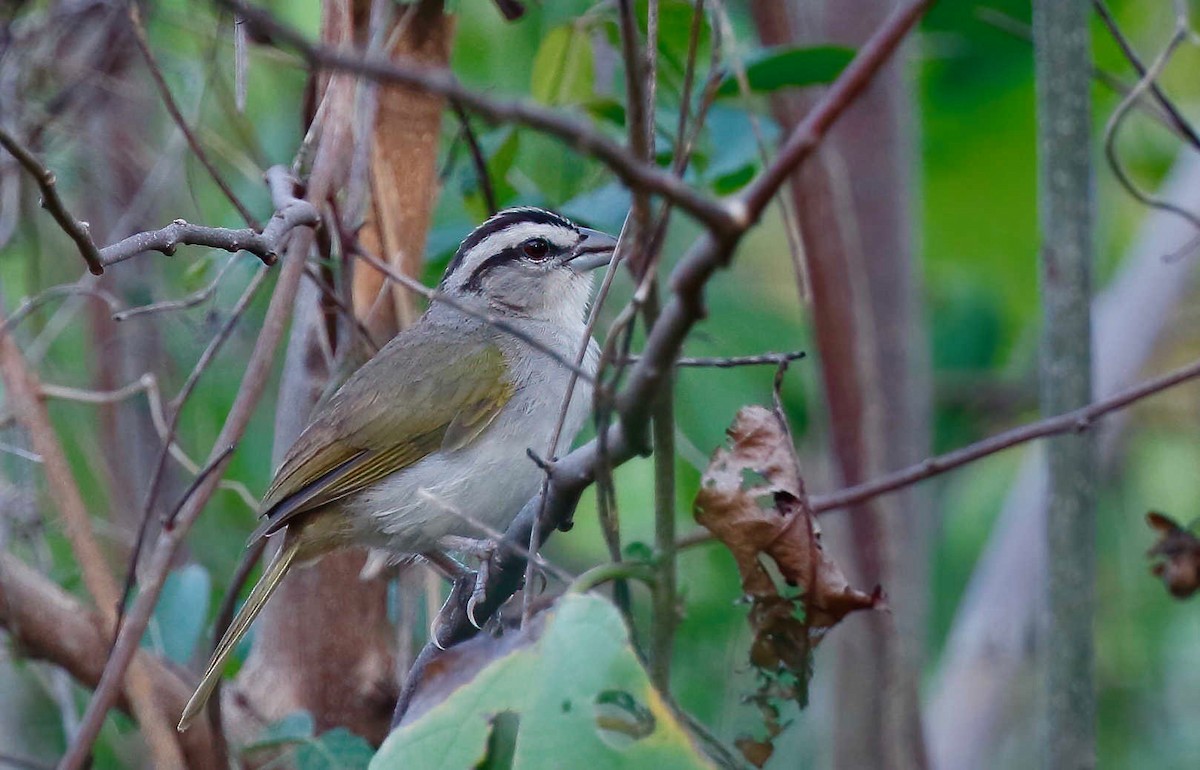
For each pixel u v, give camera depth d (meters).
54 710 12.41
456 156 10.91
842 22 12.99
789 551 6.84
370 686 10.07
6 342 9.16
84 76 11.57
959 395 16.75
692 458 11.40
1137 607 14.42
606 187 11.23
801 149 4.86
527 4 11.35
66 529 9.60
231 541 13.19
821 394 12.07
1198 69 15.84
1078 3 8.12
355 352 9.88
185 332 12.47
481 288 11.15
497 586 8.04
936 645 15.64
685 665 12.34
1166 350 16.05
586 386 11.12
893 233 12.79
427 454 10.50
